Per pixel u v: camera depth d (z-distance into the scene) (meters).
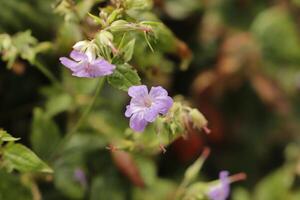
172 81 0.87
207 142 0.89
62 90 0.75
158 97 0.55
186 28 0.89
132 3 0.59
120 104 0.79
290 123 0.91
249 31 0.91
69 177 0.74
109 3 0.67
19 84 0.79
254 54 0.90
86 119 0.74
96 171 0.76
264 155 0.91
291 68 0.91
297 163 0.88
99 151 0.76
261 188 0.87
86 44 0.55
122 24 0.56
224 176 0.70
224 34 0.90
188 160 0.86
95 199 0.76
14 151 0.60
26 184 0.69
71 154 0.75
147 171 0.76
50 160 0.70
